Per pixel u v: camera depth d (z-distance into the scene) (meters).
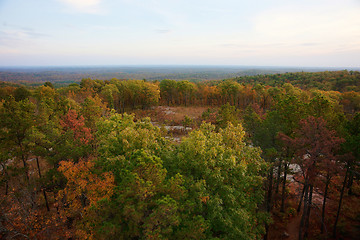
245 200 14.68
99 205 11.16
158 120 53.28
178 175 11.69
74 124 22.52
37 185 18.45
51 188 19.31
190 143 13.98
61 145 19.52
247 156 16.48
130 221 10.56
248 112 36.75
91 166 15.32
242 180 14.32
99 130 18.41
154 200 11.09
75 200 15.80
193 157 13.88
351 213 18.91
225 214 12.92
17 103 19.72
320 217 18.20
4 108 19.11
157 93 67.50
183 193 11.89
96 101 39.31
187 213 11.70
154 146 14.88
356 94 57.44
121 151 14.37
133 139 14.43
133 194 10.74
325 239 17.28
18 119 18.84
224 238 12.36
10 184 19.06
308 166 15.30
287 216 20.81
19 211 16.44
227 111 33.09
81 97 53.22
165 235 10.95
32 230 16.00
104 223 10.46
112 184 13.19
